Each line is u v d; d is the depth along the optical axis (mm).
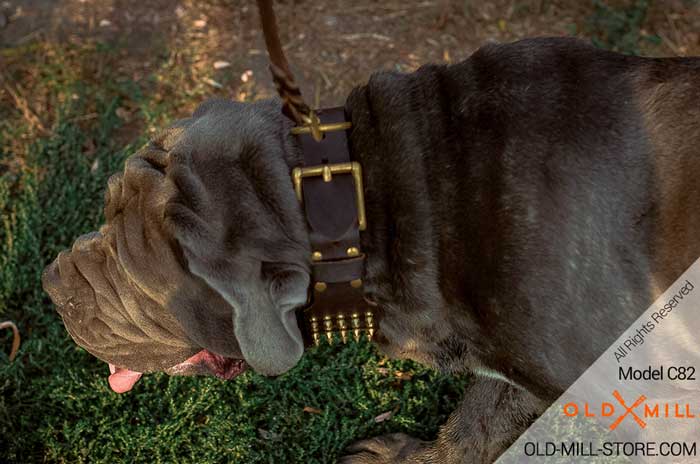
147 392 3271
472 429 2873
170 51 4301
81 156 3912
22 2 4512
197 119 2348
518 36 4328
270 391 3262
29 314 3508
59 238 3695
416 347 2395
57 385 3281
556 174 2121
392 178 2221
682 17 4324
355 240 2164
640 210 2090
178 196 2156
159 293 2197
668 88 2150
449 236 2201
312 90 4168
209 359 2586
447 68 2348
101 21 4457
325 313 2305
